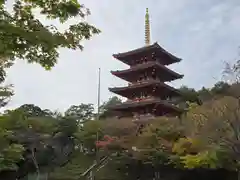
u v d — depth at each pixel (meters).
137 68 53.88
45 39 6.08
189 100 54.44
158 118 42.03
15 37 5.92
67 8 6.70
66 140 49.78
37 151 45.38
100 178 42.47
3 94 15.91
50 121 45.31
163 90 53.44
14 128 36.53
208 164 31.62
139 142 38.28
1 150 26.25
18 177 44.97
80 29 7.11
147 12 63.97
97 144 40.06
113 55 56.75
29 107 57.72
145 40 61.09
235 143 27.66
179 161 35.53
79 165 44.69
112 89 55.00
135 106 51.88
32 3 6.47
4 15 6.21
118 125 43.09
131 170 43.03
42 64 6.99
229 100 28.11
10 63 8.45
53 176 44.00
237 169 31.78
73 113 60.94
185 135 35.03
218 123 28.09
